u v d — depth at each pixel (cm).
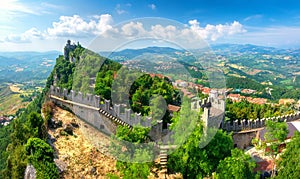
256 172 2897
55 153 2614
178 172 2458
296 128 3797
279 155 2920
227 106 4359
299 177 2317
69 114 3083
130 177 2128
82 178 2414
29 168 2431
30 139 2527
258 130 3616
